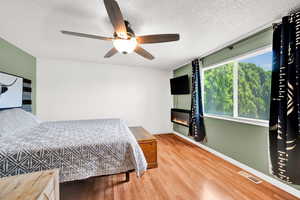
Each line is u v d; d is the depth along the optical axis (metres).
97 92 3.68
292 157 1.43
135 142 1.74
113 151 1.56
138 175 1.54
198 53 2.80
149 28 1.77
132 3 1.30
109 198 1.52
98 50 2.66
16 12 1.43
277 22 1.63
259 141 1.90
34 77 3.09
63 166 1.38
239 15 1.52
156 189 1.67
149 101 4.20
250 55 2.05
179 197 1.53
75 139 1.64
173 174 1.99
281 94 1.53
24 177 0.96
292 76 1.45
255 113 2.06
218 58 2.63
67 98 3.43
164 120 4.37
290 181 1.45
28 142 1.49
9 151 1.27
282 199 1.49
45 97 3.26
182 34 1.96
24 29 1.81
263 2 1.31
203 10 1.42
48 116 3.30
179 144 3.33
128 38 1.52
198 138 2.97
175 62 3.52
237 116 2.36
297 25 1.40
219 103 2.76
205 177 1.91
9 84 2.21
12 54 2.35
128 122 4.00
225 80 2.60
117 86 3.86
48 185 0.91
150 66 3.99
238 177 1.91
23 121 2.04
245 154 2.10
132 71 4.00
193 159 2.49
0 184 0.88
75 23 1.66
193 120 3.12
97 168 1.49
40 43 2.30
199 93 3.01
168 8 1.38
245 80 2.21
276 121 1.61
